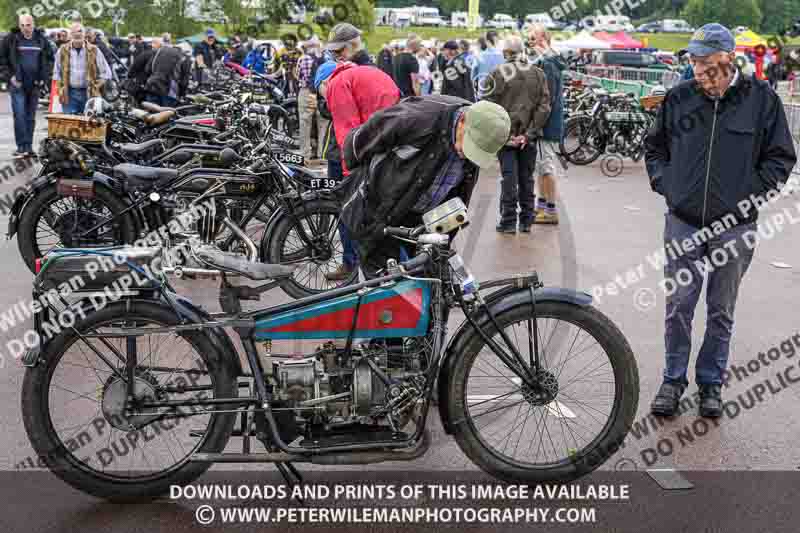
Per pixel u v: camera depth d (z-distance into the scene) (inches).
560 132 344.2
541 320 157.1
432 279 136.9
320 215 241.6
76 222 249.0
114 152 268.5
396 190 146.6
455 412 142.3
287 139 410.0
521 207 334.0
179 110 426.0
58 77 472.7
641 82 716.0
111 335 134.1
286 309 136.6
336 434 137.5
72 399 154.0
